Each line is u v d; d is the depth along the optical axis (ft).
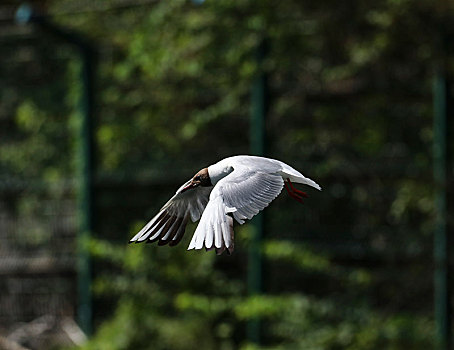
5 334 55.06
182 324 52.08
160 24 53.36
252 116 50.31
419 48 47.91
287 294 49.93
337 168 49.29
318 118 49.93
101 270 55.01
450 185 46.11
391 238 48.55
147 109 54.90
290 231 50.16
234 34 51.06
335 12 49.16
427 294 47.80
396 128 48.60
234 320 52.34
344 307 48.83
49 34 53.52
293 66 50.29
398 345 47.34
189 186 18.44
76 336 54.39
